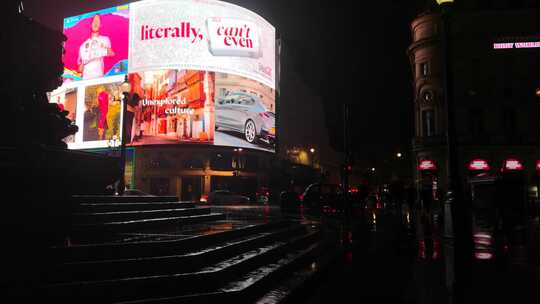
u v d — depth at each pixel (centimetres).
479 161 4022
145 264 453
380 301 532
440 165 4128
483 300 519
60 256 436
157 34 5509
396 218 2141
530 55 4106
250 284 488
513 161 3975
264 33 6197
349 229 1449
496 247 1025
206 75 5475
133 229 664
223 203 4206
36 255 422
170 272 466
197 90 5403
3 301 360
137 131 5397
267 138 6034
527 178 3947
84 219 609
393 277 682
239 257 590
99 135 5694
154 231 653
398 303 521
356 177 7912
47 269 399
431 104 4300
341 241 1069
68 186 671
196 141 5300
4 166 577
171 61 5434
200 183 5503
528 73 4100
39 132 757
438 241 1141
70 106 6044
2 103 705
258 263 618
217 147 5372
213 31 5622
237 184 5697
